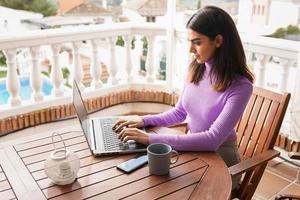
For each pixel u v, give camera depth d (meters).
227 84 1.49
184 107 1.72
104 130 1.59
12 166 1.30
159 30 3.24
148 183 1.19
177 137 1.43
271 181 2.45
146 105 3.51
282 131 2.62
